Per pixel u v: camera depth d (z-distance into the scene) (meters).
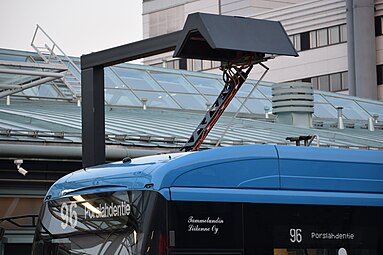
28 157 22.14
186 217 11.37
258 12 88.00
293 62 79.12
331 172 12.65
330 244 12.42
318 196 12.41
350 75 73.88
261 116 36.06
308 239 12.23
